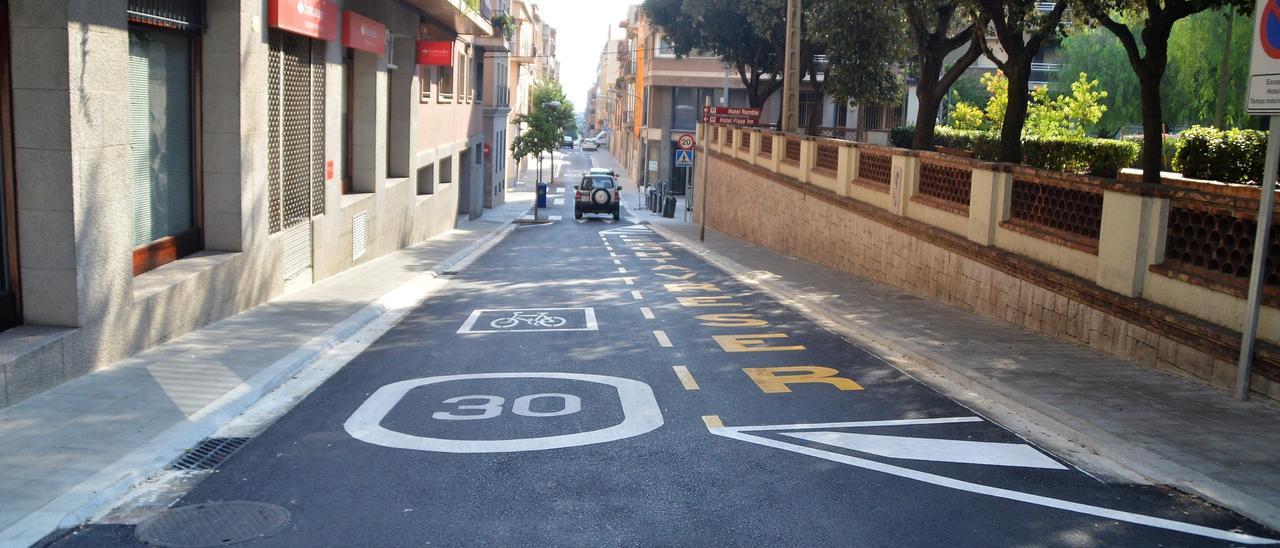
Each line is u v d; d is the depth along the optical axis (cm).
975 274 1416
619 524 577
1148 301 1002
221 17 1312
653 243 3148
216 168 1341
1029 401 852
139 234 1174
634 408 855
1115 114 4181
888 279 1814
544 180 7650
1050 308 1200
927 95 2236
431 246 2700
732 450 729
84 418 782
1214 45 3262
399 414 836
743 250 2761
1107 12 1454
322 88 1789
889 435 773
